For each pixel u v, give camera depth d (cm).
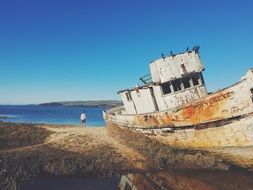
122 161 1554
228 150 1523
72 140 2000
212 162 1503
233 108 1445
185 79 1883
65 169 1398
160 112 1792
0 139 2016
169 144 1844
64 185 1248
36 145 1900
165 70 1847
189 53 1895
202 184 1272
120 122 2361
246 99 1394
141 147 1784
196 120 1600
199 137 1633
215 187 1238
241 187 1231
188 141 1705
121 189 1215
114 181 1312
